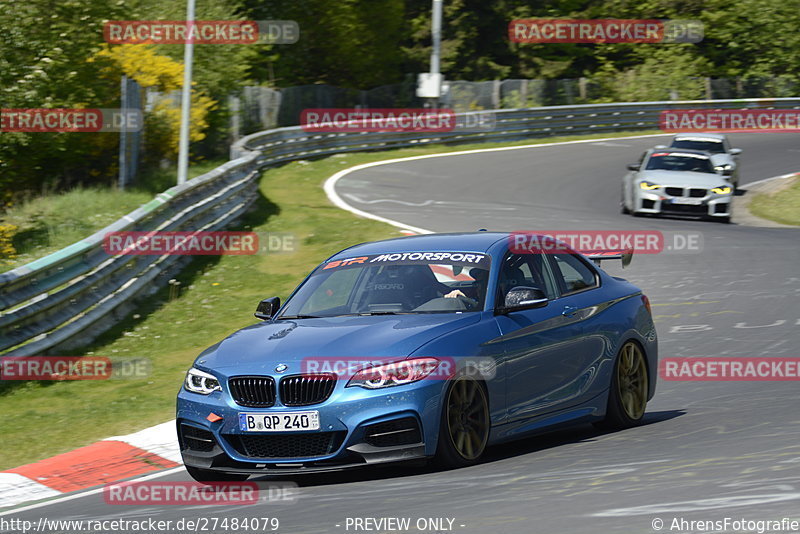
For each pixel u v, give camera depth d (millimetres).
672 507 17422
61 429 35688
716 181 84312
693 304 52094
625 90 182750
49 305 46562
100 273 52344
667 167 87625
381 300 27234
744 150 138250
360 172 107875
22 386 42250
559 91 169500
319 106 139750
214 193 72500
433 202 90875
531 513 18203
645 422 30656
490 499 19969
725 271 60531
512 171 112750
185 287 60188
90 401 39875
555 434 30016
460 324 25531
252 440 24297
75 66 83562
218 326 52500
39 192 84750
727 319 48062
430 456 23891
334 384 23797
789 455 21719
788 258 63688
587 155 127875
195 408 25016
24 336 44312
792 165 124500
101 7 85688
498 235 29672
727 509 16828
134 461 31438
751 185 109875
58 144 81000
